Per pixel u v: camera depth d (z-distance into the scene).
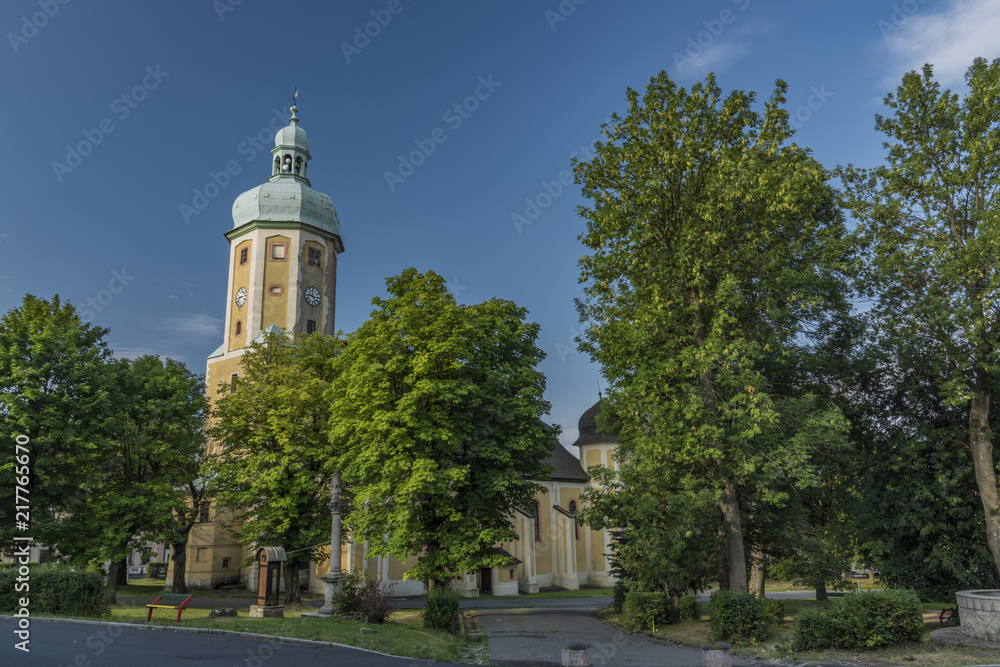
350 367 27.52
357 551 43.03
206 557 47.84
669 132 22.39
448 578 25.72
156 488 33.00
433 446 25.72
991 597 17.20
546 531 57.34
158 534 33.47
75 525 30.66
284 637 16.86
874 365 22.97
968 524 21.50
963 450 21.86
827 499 25.45
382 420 24.47
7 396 27.53
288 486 32.28
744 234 22.36
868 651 16.12
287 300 50.56
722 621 19.38
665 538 21.12
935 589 22.52
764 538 24.25
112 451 31.33
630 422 23.06
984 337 19.53
